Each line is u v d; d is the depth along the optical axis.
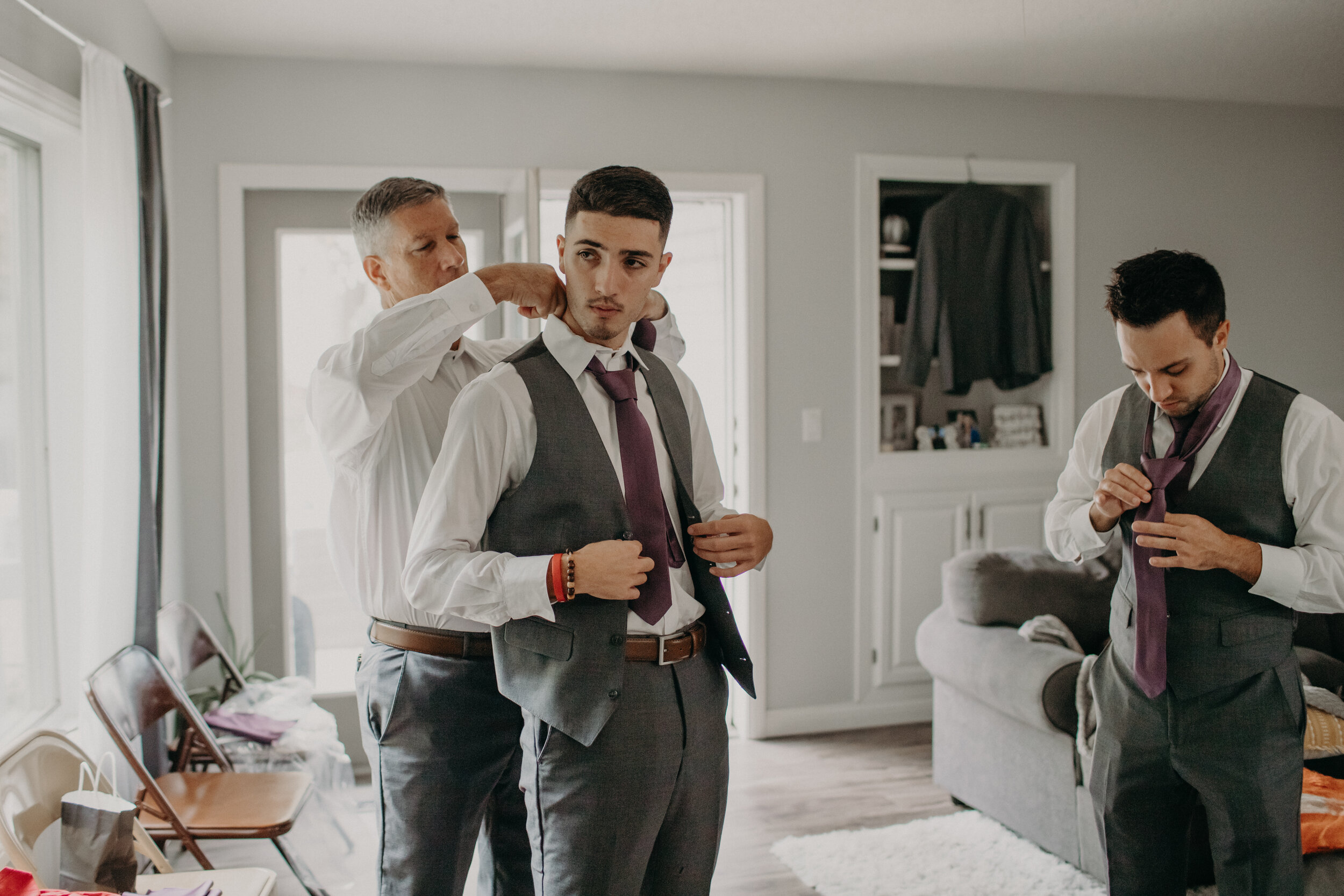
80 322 2.56
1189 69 3.73
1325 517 1.54
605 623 1.28
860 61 3.57
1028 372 3.96
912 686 4.03
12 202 2.46
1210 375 1.55
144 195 2.61
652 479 1.35
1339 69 3.76
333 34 3.15
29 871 1.57
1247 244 4.34
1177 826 1.72
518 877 1.76
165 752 2.71
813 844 2.86
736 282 3.84
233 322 3.34
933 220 3.90
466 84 3.49
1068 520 1.80
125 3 2.74
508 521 1.32
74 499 2.58
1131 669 1.69
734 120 3.72
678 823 1.36
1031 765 2.77
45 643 2.59
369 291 3.53
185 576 3.35
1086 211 4.11
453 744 1.60
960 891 2.54
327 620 3.54
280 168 3.35
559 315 1.46
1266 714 1.59
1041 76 3.81
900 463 3.96
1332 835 2.08
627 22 3.10
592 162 3.60
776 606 3.86
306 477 3.51
